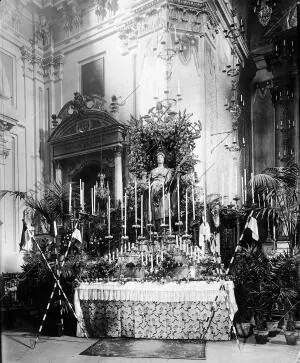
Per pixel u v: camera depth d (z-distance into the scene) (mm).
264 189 7039
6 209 9875
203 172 9086
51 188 9906
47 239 7773
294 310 5812
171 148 8320
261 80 11859
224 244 8016
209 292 5695
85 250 7762
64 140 10516
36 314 6727
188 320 5793
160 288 5824
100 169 10117
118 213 8492
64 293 6199
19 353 5285
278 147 11094
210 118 9664
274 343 5629
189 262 6387
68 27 11227
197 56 9484
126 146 9547
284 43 11109
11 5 10438
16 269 9383
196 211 7742
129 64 10109
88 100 10555
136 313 5934
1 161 10133
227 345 5520
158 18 9617
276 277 5762
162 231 7242
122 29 10250
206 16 9672
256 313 5738
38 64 11352
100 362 4898
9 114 10289
